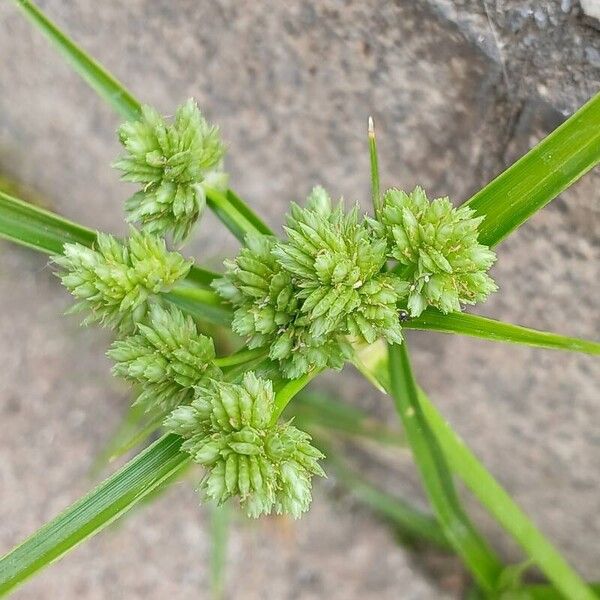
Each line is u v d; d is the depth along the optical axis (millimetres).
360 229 223
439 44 248
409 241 221
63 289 358
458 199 268
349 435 348
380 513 360
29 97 329
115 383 352
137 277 231
